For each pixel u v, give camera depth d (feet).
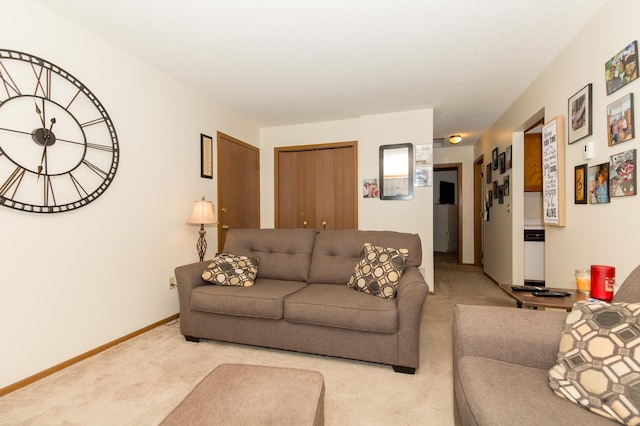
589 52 6.69
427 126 12.43
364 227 13.16
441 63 8.71
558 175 7.89
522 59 8.45
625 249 5.60
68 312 6.61
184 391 5.57
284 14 6.54
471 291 12.82
